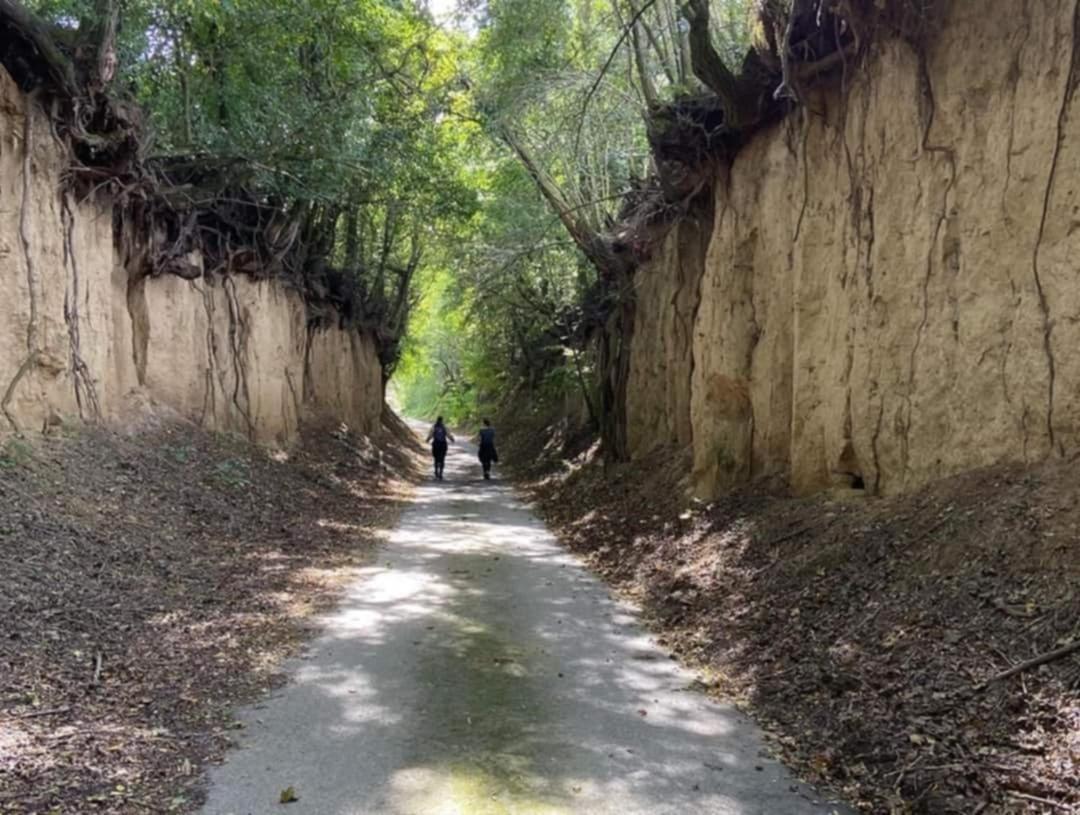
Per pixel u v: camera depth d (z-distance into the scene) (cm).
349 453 2383
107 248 1247
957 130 729
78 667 575
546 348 3183
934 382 740
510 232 2416
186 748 477
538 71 1670
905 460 779
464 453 4341
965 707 466
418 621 798
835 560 735
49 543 791
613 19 1597
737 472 1145
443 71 1888
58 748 453
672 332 1628
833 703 530
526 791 435
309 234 2269
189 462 1342
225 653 657
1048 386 621
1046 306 625
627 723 535
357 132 1590
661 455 1623
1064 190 616
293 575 972
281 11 1387
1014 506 596
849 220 877
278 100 1462
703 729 526
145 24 1262
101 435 1171
